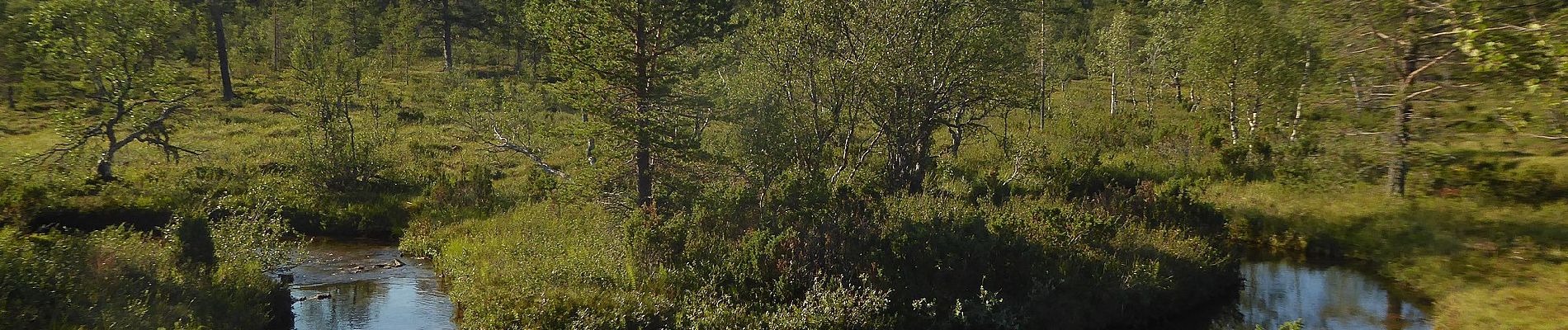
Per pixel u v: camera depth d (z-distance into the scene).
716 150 19.69
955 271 13.20
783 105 19.64
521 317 12.06
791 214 14.35
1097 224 15.27
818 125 19.06
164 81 25.66
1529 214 17.67
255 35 53.25
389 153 28.42
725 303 12.41
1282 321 13.94
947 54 19.16
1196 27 33.94
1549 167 20.39
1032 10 32.81
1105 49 45.59
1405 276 15.86
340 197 22.94
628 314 12.17
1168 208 18.14
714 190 16.44
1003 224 14.33
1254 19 29.44
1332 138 22.50
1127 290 13.51
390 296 15.50
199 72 46.91
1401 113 19.55
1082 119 38.16
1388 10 16.95
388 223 21.80
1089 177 23.84
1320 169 22.86
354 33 54.62
